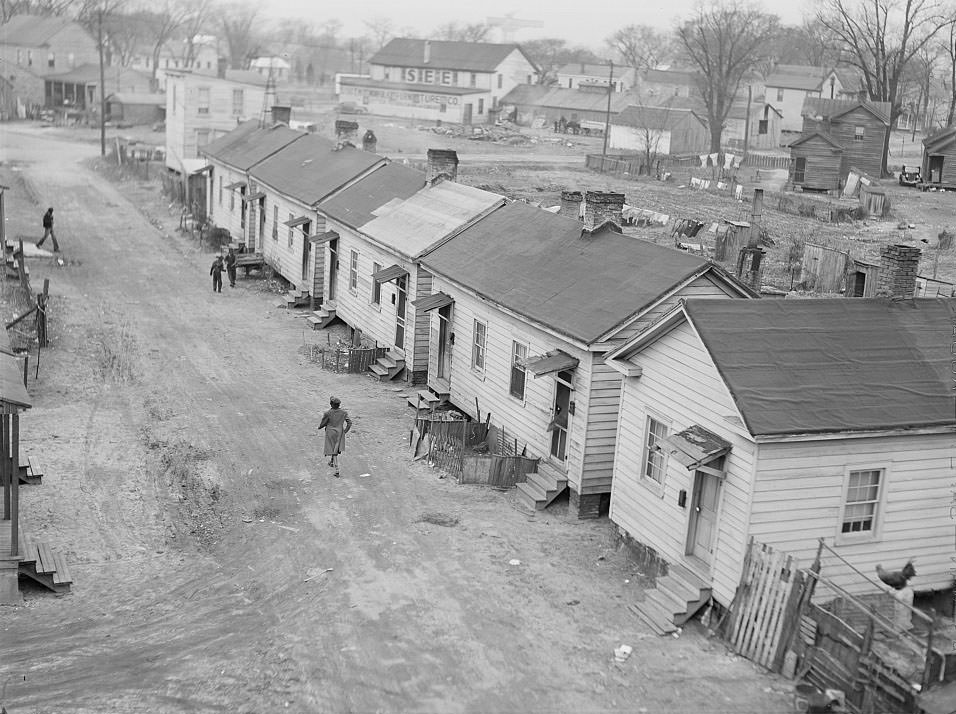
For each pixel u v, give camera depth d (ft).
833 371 60.44
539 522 74.74
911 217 198.29
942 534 61.46
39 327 114.21
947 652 52.13
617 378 74.64
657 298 74.74
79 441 88.33
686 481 62.95
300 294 140.26
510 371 86.17
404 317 109.81
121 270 157.28
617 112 364.38
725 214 194.29
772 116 355.77
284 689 52.75
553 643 57.26
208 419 94.89
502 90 391.24
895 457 59.47
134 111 369.50
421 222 112.06
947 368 62.64
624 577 65.98
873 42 331.98
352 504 76.79
